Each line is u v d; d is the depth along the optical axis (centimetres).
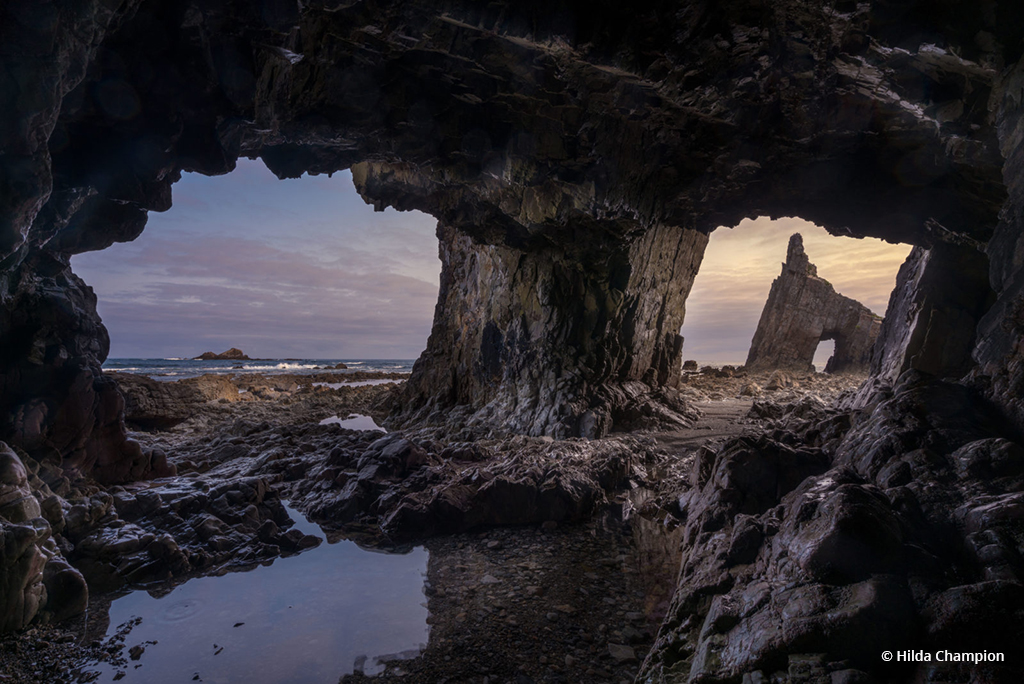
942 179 668
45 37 281
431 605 431
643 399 1218
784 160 691
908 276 1037
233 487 616
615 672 341
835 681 229
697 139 639
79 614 405
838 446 496
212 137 463
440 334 1555
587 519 638
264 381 2389
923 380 486
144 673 333
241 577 480
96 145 423
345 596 444
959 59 396
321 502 658
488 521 612
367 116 507
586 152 627
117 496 565
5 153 291
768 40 399
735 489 463
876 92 502
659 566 507
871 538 292
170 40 388
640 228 841
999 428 387
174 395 1363
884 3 350
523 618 410
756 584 320
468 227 949
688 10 370
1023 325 398
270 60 429
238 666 343
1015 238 408
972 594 247
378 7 385
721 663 273
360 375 3412
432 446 852
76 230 538
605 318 1173
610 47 402
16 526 365
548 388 1132
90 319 636
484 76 506
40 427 535
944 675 225
